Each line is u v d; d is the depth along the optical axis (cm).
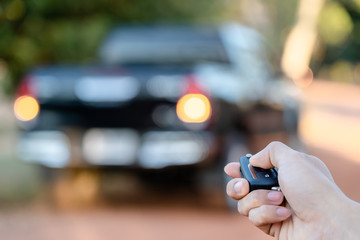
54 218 634
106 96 646
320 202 183
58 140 658
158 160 630
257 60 788
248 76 737
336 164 1020
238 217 651
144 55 782
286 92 845
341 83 4978
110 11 1188
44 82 668
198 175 650
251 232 584
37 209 673
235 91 671
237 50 746
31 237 552
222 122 637
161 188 803
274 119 796
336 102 2659
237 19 2334
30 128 669
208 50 747
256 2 3334
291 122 873
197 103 621
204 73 638
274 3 3369
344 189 807
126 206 696
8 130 1455
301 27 3184
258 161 199
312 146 1241
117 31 806
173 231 581
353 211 179
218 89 641
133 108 638
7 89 1084
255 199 192
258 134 734
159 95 631
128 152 641
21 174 867
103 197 741
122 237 559
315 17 3191
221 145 635
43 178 727
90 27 1098
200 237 562
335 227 180
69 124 657
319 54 4794
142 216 650
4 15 986
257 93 732
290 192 188
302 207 186
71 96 657
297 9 3275
